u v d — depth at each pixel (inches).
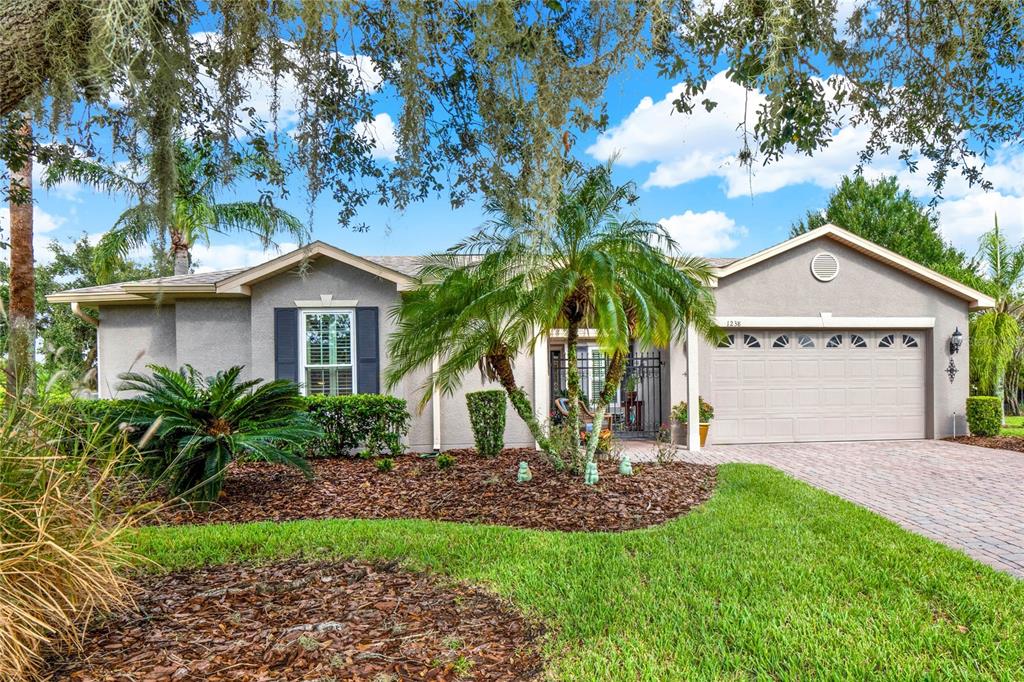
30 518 133.2
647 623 141.3
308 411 395.9
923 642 130.1
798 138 140.6
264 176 189.0
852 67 147.0
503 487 296.4
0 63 110.0
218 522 260.8
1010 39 145.3
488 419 402.3
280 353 436.8
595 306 273.7
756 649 126.4
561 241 274.4
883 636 133.3
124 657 127.0
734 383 495.2
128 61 109.9
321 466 369.7
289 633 138.9
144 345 484.4
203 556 196.4
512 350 305.0
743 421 494.9
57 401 158.4
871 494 306.3
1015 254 591.2
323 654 128.7
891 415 511.5
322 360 442.0
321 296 438.0
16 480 138.1
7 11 109.0
